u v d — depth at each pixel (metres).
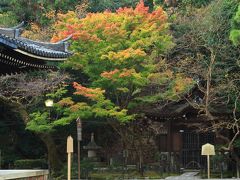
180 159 37.22
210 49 30.83
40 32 34.62
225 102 32.94
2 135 40.19
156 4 40.19
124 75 29.45
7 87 31.23
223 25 32.09
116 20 31.08
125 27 31.30
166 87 32.72
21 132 40.53
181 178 31.16
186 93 33.53
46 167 37.19
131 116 30.62
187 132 37.53
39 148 40.75
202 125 35.34
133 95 32.59
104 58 29.59
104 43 30.47
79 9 37.59
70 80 34.91
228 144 32.72
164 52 33.03
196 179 30.12
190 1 37.12
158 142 38.84
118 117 30.23
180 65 32.84
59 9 40.31
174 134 37.81
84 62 30.70
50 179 31.94
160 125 38.78
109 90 32.28
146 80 30.25
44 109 32.38
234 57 31.44
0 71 17.28
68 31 29.06
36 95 31.27
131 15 31.06
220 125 32.59
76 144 41.25
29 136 40.78
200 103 34.09
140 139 37.16
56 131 39.22
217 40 31.77
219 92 32.28
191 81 31.16
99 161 40.31
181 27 35.31
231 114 33.69
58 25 31.25
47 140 35.59
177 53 35.31
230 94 32.19
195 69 31.73
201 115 33.97
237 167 32.47
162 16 31.56
